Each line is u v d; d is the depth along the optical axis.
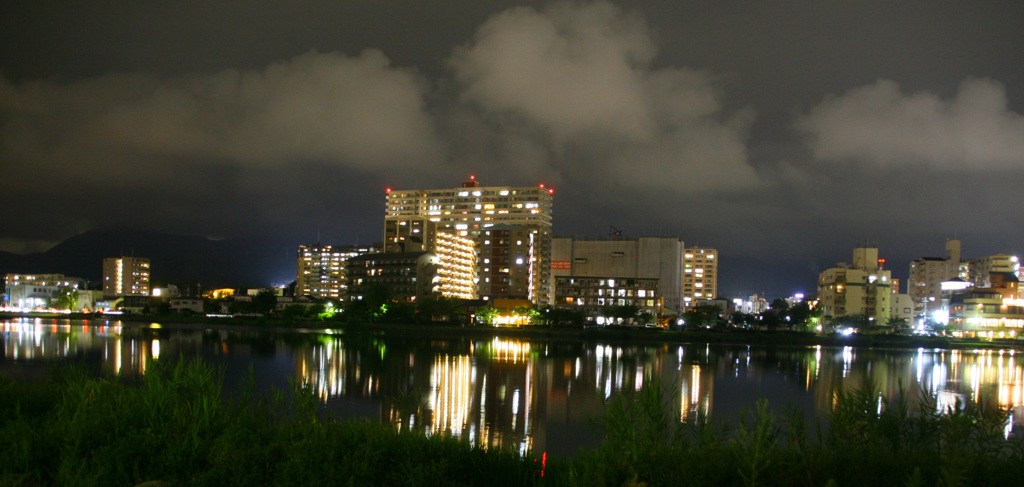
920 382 96.19
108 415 21.67
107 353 112.50
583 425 55.34
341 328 197.00
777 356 140.25
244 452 18.48
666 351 146.75
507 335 182.75
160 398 22.84
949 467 16.45
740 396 76.38
